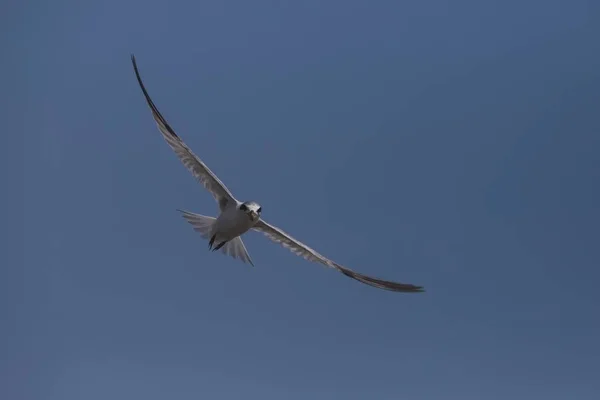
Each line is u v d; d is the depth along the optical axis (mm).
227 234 17469
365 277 17328
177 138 16516
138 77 16109
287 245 17797
